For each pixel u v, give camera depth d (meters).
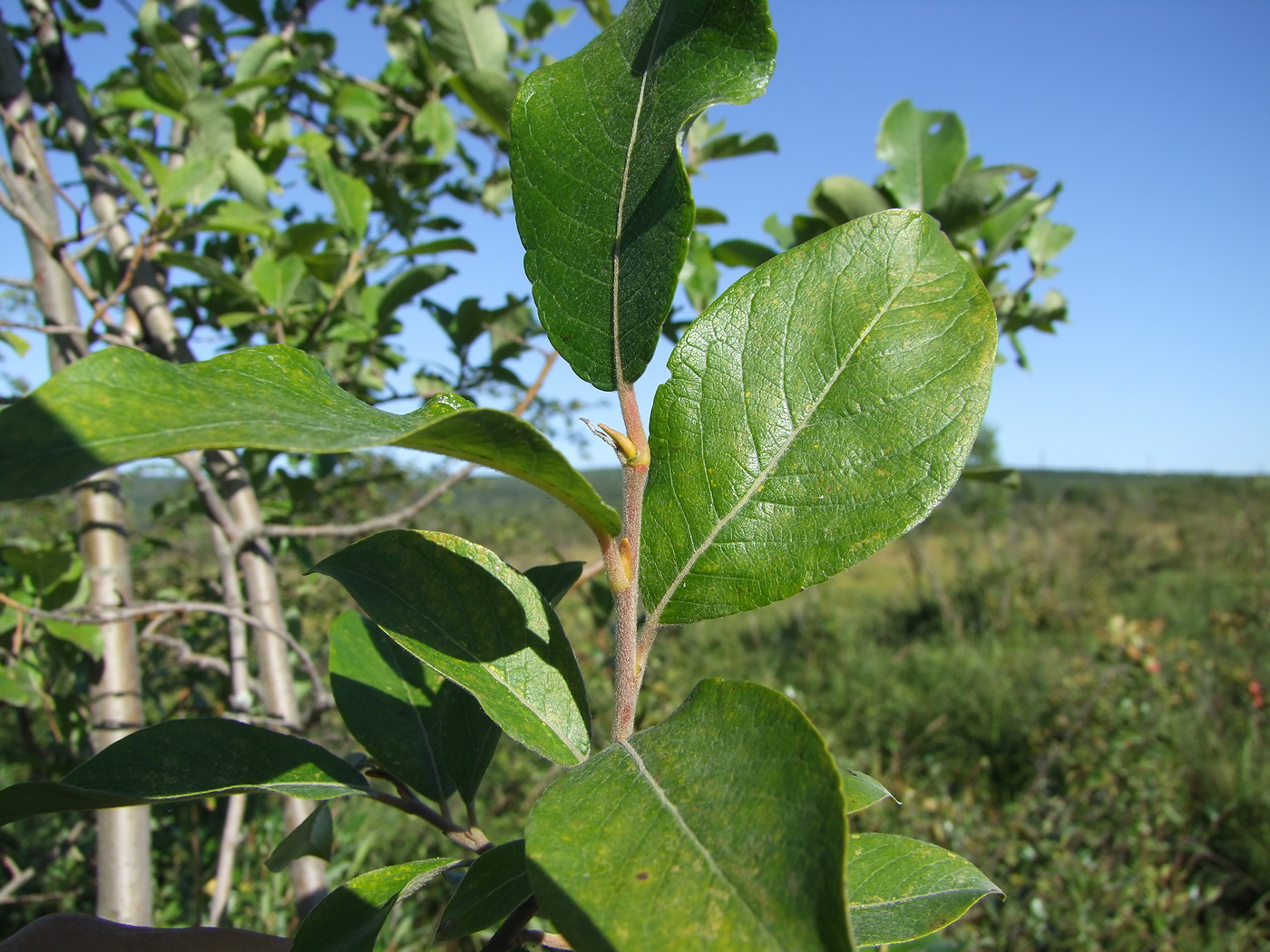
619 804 0.12
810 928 0.10
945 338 0.16
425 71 0.54
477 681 0.15
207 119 0.43
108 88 0.55
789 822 0.11
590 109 0.16
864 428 0.16
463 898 0.14
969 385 0.15
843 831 0.11
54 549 0.37
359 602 0.15
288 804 0.35
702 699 0.13
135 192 0.37
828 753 0.11
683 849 0.11
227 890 0.37
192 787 0.16
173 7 0.51
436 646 0.15
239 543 0.39
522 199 0.15
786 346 0.16
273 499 0.51
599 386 0.15
